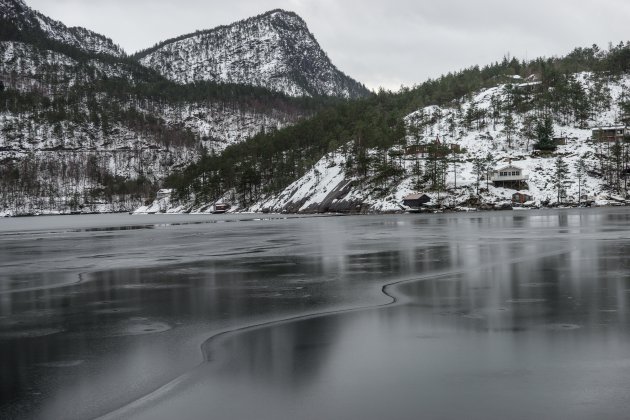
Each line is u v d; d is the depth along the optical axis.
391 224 97.25
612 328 17.42
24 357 15.49
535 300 22.50
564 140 197.75
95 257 47.53
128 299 25.27
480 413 10.72
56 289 28.91
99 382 13.10
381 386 12.40
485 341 16.16
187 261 42.19
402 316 20.11
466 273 31.55
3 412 11.23
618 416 10.44
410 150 196.50
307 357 14.91
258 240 64.31
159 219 175.12
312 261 40.28
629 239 51.78
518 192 168.38
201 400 11.73
